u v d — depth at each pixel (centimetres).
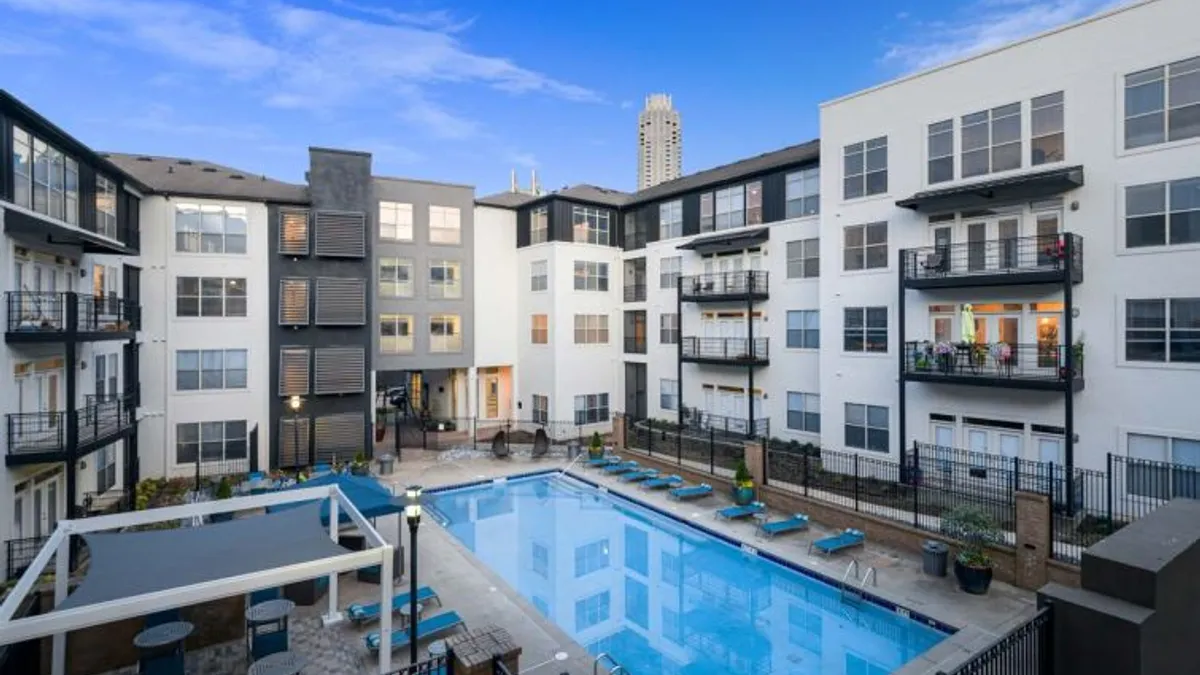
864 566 1395
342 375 2527
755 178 2541
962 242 1819
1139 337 1501
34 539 1287
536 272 3019
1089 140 1569
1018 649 643
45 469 1498
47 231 1396
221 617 1141
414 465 2448
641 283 3077
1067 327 1519
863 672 1097
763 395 2503
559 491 2200
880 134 2000
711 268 2711
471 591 1330
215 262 2361
